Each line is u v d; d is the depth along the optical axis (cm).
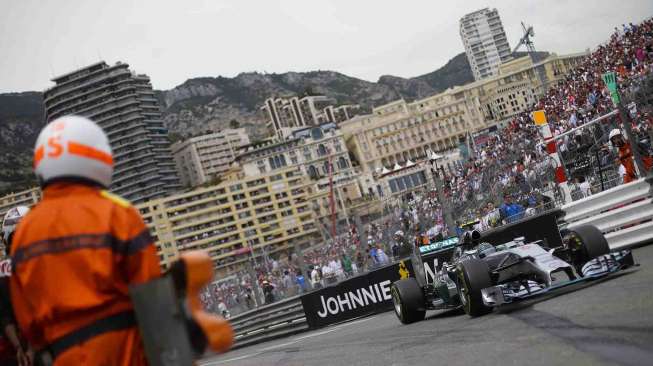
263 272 2603
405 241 2153
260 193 17950
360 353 967
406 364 747
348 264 2419
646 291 728
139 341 290
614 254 901
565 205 1429
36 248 291
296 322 1941
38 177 313
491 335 764
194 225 17175
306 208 18500
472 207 2017
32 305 293
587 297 809
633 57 4125
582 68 5816
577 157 1600
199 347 279
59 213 295
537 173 1745
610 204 1341
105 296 287
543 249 983
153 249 301
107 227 292
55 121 319
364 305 1770
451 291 1069
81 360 283
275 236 17962
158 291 279
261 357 1441
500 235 1471
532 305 893
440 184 1816
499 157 2250
